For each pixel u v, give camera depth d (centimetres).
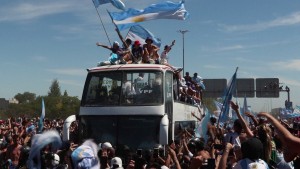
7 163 1215
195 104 1822
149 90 1245
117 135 1218
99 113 1248
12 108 7494
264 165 484
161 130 1167
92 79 1305
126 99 1243
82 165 500
